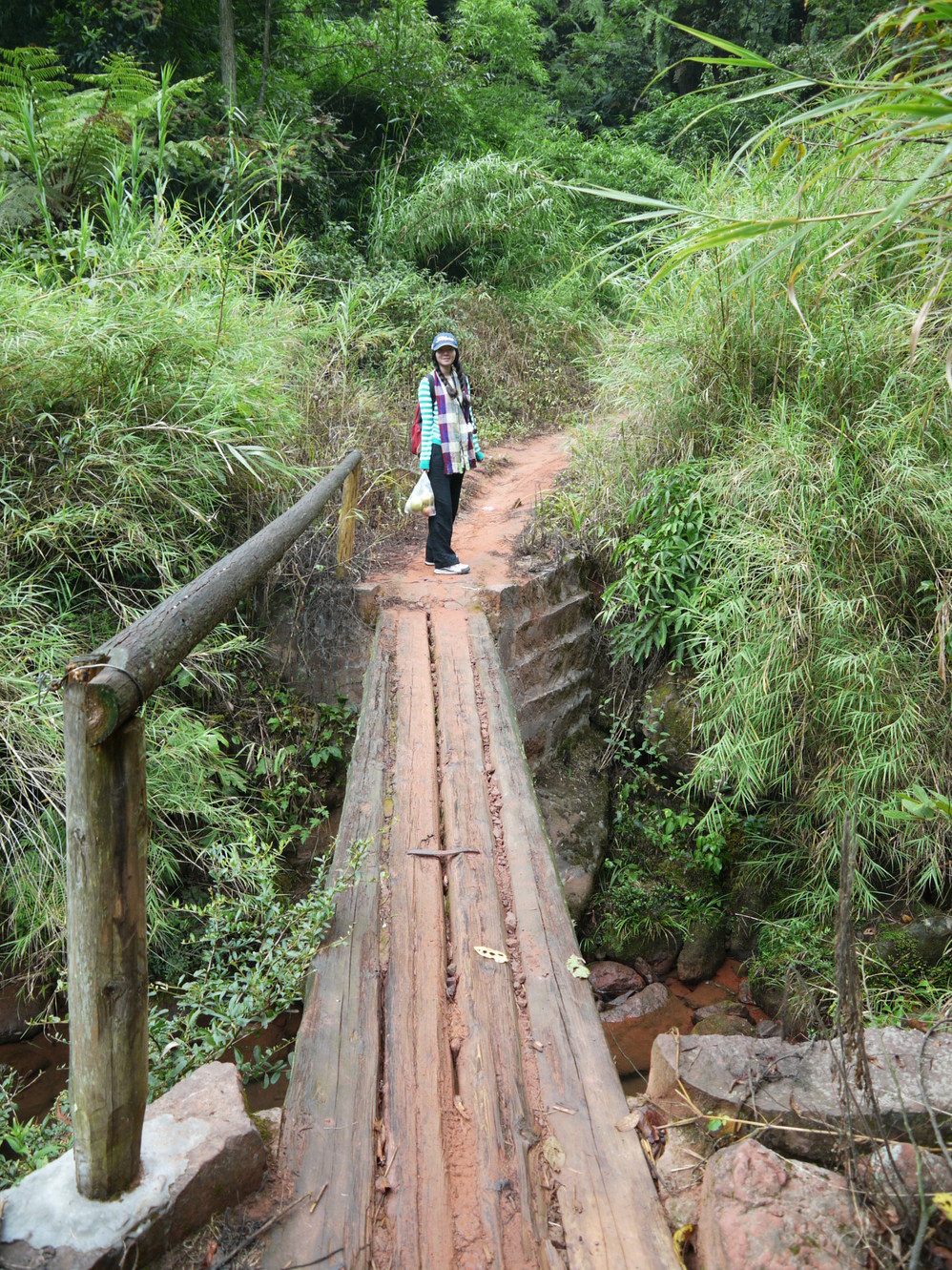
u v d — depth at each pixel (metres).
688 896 5.80
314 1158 1.88
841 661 4.95
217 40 11.88
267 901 2.97
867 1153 1.84
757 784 5.31
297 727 5.74
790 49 12.35
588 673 6.82
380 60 13.34
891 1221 1.63
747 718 5.24
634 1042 4.96
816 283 5.55
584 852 5.93
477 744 4.11
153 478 5.00
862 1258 1.56
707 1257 1.65
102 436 5.04
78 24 10.45
